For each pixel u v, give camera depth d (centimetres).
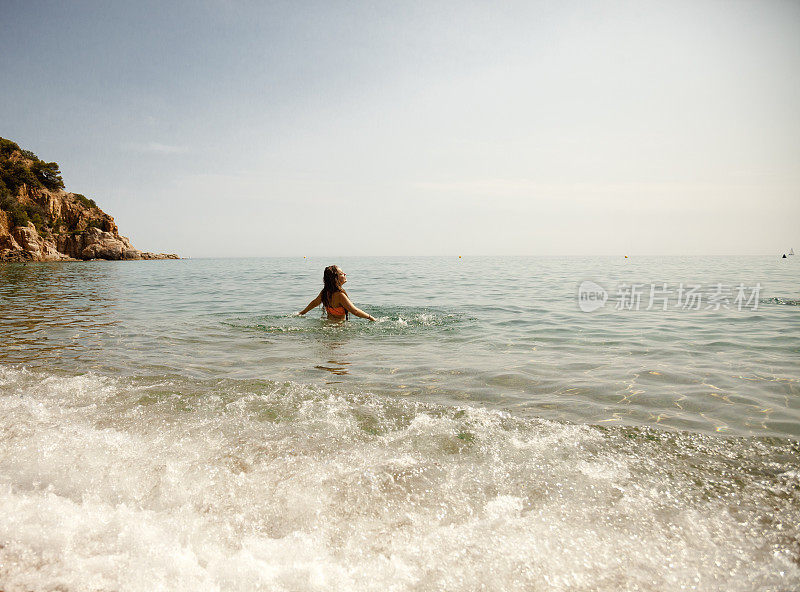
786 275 1897
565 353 492
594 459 233
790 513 183
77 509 189
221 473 217
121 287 1479
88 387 358
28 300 1072
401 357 474
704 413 302
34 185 7019
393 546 167
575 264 3541
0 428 269
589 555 161
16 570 154
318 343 549
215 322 704
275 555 162
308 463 227
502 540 170
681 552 162
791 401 324
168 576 152
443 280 1702
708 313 788
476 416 297
